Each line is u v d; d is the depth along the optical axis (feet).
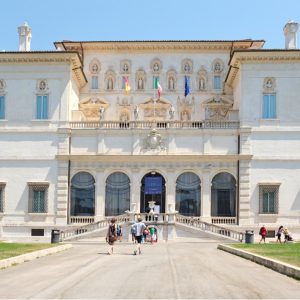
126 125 211.20
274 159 205.46
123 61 246.06
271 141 206.90
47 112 212.23
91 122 211.00
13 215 207.41
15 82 214.07
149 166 208.64
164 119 240.94
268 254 108.06
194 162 207.72
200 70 244.42
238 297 60.34
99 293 62.64
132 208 205.77
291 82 209.26
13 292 62.85
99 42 242.58
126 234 187.93
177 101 242.37
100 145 209.36
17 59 213.25
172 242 181.57
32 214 206.69
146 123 210.79
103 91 243.81
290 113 208.13
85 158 208.44
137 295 61.41
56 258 110.52
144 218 191.01
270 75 209.87
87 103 239.91
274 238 200.85
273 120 207.72
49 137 210.59
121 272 84.38
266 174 205.16
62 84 212.84
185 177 208.64
